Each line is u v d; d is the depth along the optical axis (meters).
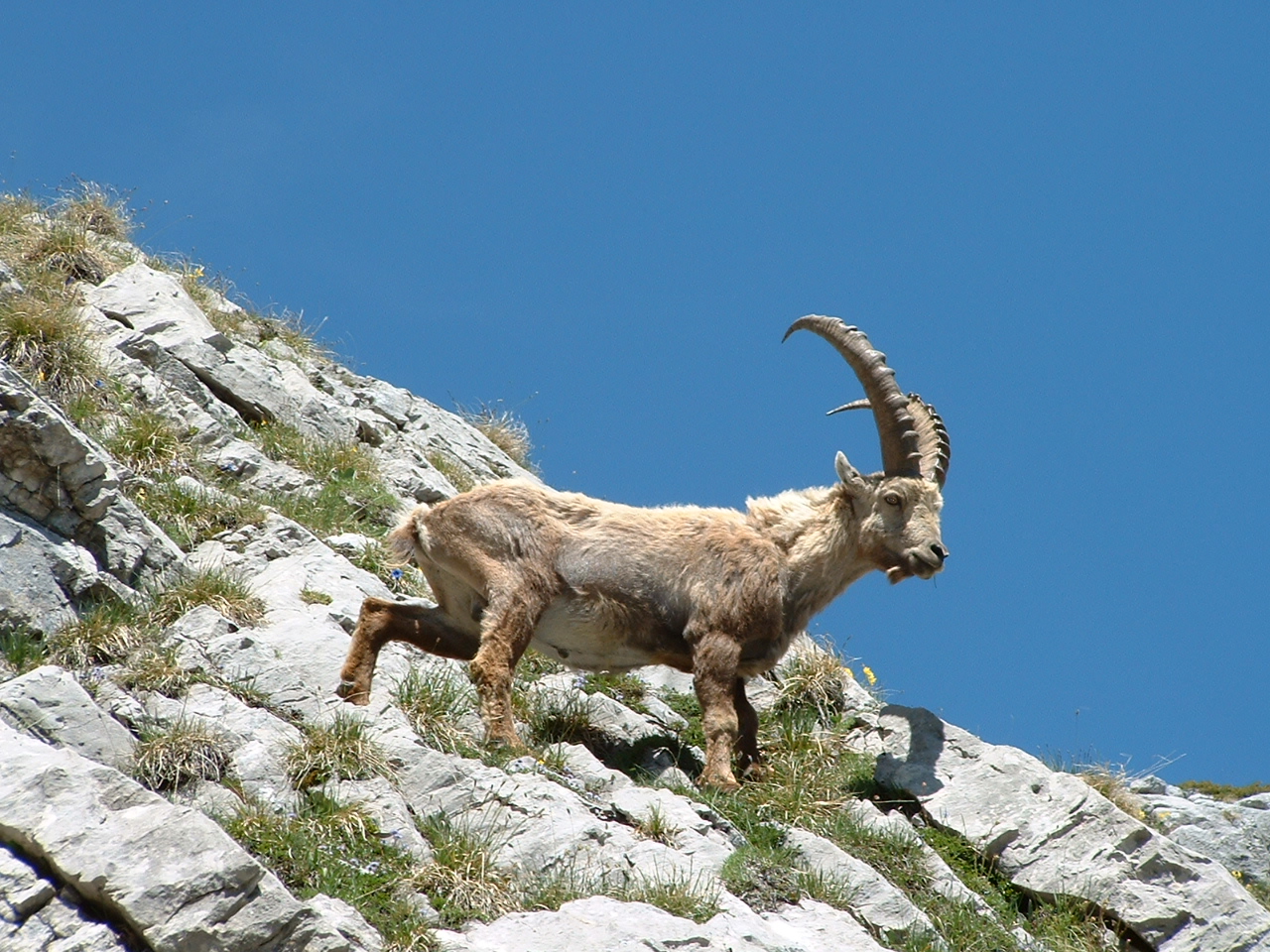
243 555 43.59
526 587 37.91
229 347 58.16
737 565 39.41
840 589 41.34
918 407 43.62
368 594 43.25
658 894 29.95
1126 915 36.81
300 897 28.23
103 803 26.17
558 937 27.83
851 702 44.59
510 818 32.22
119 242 66.31
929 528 40.78
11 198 66.31
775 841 34.88
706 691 38.53
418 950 27.31
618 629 39.09
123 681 34.69
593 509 39.75
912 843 37.19
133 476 45.19
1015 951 34.59
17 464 37.38
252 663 36.50
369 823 30.83
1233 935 36.75
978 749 40.97
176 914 24.56
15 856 25.55
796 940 30.34
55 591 36.44
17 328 48.62
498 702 36.72
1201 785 60.31
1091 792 38.88
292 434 55.03
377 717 35.28
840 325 42.94
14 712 30.97
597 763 36.72
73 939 24.39
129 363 51.75
